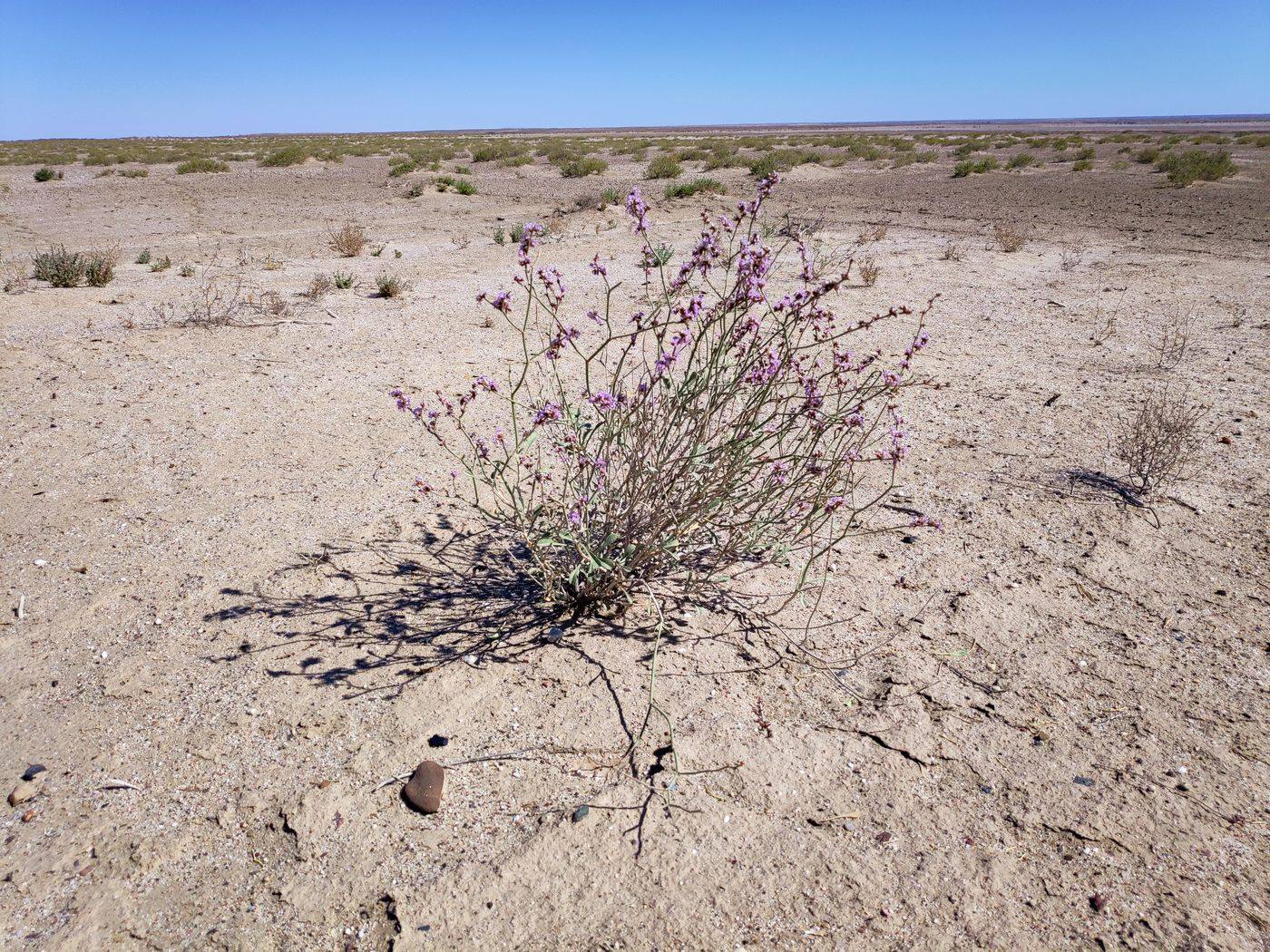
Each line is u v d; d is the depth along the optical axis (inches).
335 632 116.8
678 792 90.2
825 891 78.7
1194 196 764.0
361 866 81.0
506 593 127.2
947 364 255.1
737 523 127.0
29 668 109.1
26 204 803.4
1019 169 1152.8
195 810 87.3
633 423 118.9
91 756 94.2
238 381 232.1
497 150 1596.9
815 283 135.7
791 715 101.9
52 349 259.9
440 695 104.2
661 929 75.0
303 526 146.8
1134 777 91.7
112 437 188.2
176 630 117.0
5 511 151.6
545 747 96.4
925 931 74.7
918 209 700.7
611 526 118.3
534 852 82.6
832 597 126.9
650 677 108.2
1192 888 78.6
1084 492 162.6
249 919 75.8
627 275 406.6
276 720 99.8
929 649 114.3
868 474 172.1
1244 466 173.5
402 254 499.8
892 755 95.6
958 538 145.1
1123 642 115.6
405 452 180.5
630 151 1609.3
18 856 81.7
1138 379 236.2
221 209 759.7
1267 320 305.0
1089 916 75.9
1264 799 88.8
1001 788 90.7
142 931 74.5
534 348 267.6
